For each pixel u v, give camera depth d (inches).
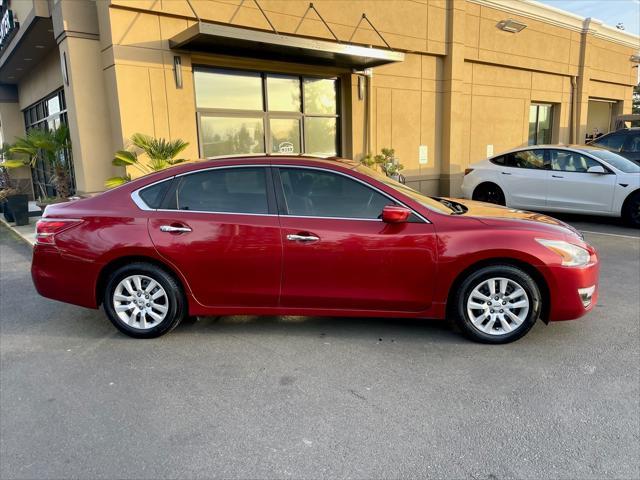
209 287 167.6
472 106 571.5
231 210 167.0
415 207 163.5
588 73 724.7
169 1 338.3
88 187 353.1
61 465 107.2
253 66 399.9
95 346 170.1
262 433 117.5
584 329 176.6
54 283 173.0
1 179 467.5
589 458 106.3
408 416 123.3
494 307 162.6
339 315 167.5
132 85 334.6
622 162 374.6
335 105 466.0
